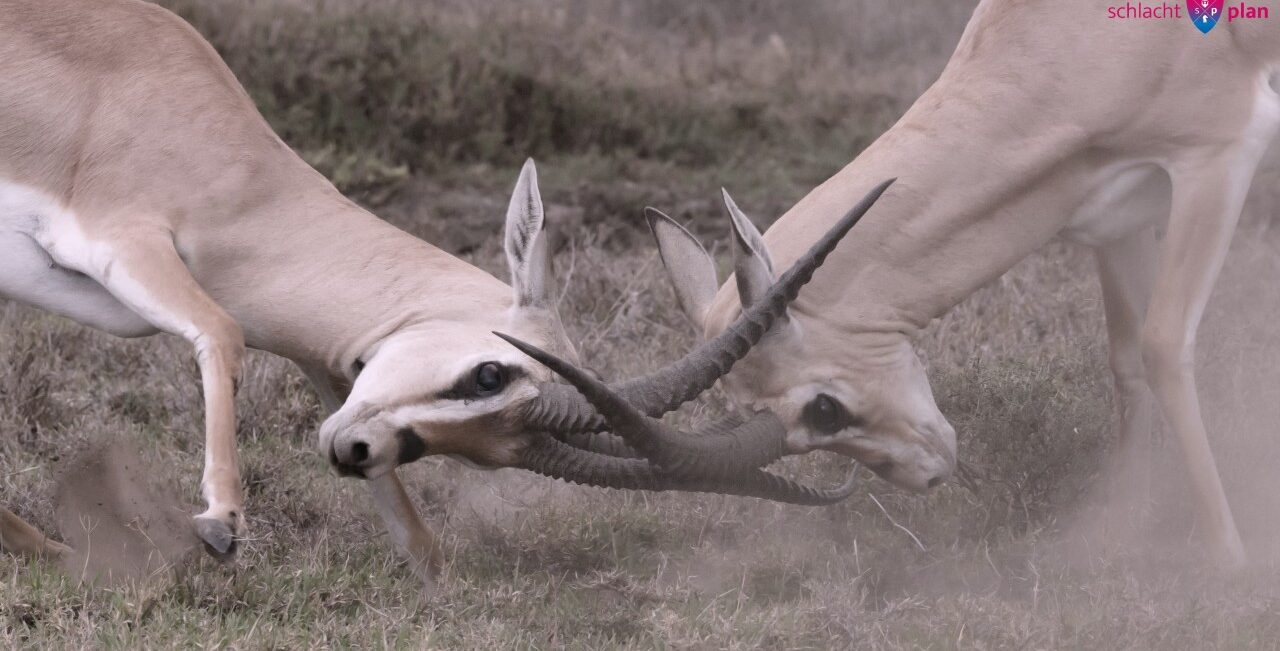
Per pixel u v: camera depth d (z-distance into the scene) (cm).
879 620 1135
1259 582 1222
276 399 1592
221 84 1278
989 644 1111
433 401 1118
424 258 1224
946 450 1285
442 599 1162
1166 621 1127
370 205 2473
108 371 1722
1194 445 1280
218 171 1229
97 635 1048
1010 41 1294
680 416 1546
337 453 1100
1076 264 2038
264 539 1275
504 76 2803
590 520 1342
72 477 1180
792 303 1251
